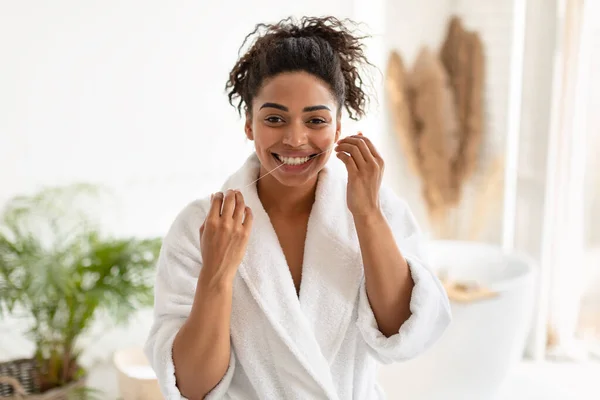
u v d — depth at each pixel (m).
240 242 0.89
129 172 2.22
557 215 2.48
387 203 1.07
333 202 1.01
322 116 0.91
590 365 2.54
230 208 0.89
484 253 2.50
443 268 2.55
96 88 2.13
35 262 1.76
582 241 2.51
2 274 1.84
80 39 2.08
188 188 2.36
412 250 1.07
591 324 2.57
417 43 2.86
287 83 0.89
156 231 2.30
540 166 2.48
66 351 1.92
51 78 2.05
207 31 2.33
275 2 2.47
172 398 0.93
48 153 2.07
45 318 1.94
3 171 2.00
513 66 2.67
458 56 2.79
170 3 2.24
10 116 1.99
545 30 2.41
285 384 0.96
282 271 0.98
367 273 0.95
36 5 2.00
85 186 2.11
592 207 2.48
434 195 2.90
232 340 0.97
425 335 0.99
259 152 0.94
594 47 2.37
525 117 2.51
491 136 2.78
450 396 2.03
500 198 2.77
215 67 2.37
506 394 2.33
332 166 1.05
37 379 1.92
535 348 2.58
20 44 1.98
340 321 0.98
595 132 2.42
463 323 1.95
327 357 0.98
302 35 0.96
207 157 2.39
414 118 2.89
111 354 2.25
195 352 0.91
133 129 2.22
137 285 1.94
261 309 0.95
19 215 2.00
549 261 2.53
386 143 2.94
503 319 2.00
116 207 2.20
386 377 2.04
